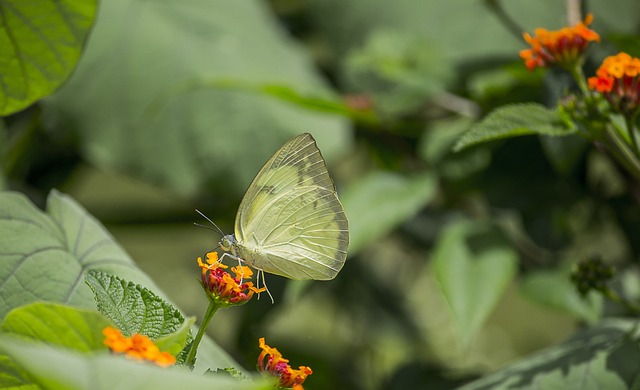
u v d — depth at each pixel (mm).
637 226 783
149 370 536
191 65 824
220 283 600
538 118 642
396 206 739
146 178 816
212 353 646
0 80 655
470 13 839
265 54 843
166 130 821
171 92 818
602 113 644
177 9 839
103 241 654
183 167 819
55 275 630
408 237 824
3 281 623
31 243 633
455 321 702
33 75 655
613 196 785
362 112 767
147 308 593
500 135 639
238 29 844
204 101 824
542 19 830
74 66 654
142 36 826
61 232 647
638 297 751
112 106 817
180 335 575
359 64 778
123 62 822
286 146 642
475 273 711
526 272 783
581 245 812
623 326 676
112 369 535
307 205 655
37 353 534
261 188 646
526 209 774
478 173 771
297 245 658
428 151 763
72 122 813
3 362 574
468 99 771
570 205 776
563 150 711
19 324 569
